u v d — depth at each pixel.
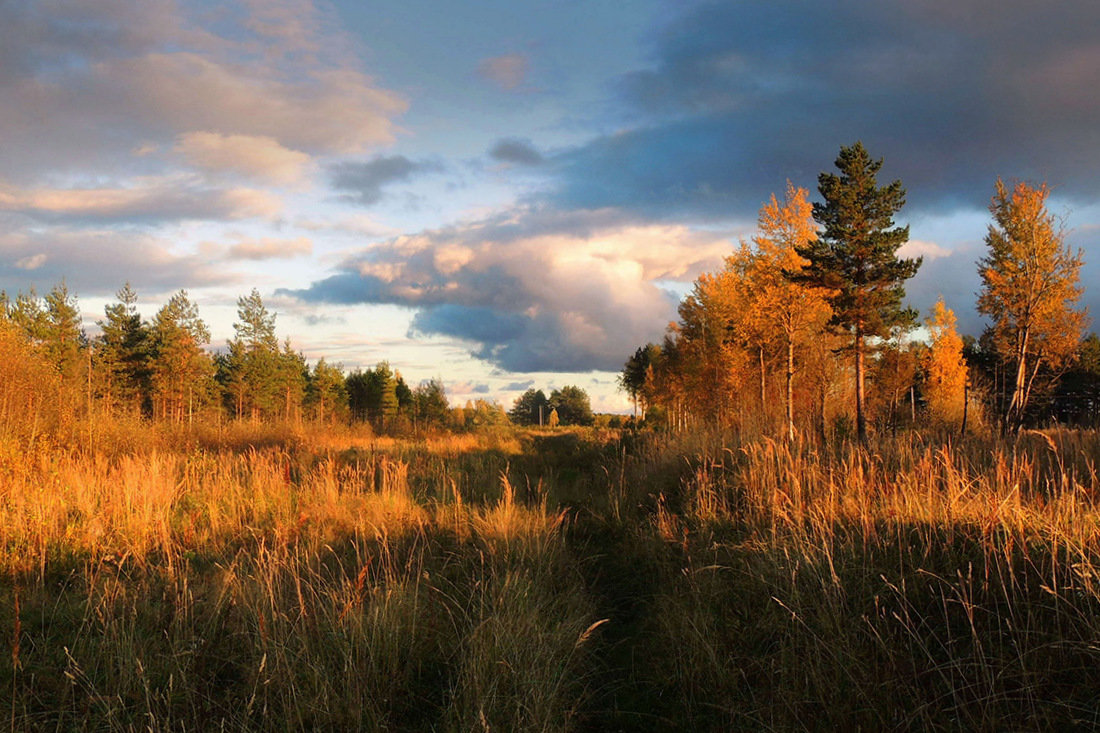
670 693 3.57
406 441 21.44
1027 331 24.34
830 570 3.90
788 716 3.00
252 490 8.19
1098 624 2.88
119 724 2.81
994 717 2.64
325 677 3.24
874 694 2.99
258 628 3.68
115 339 38.19
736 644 3.78
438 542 6.39
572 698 3.47
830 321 24.77
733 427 11.36
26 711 2.93
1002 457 5.03
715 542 5.37
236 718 2.99
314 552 5.42
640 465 10.57
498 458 15.22
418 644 3.89
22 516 5.60
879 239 22.50
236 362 41.16
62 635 3.82
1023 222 23.77
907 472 5.75
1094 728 2.50
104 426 11.66
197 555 5.53
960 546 4.01
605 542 7.18
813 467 6.18
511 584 4.71
